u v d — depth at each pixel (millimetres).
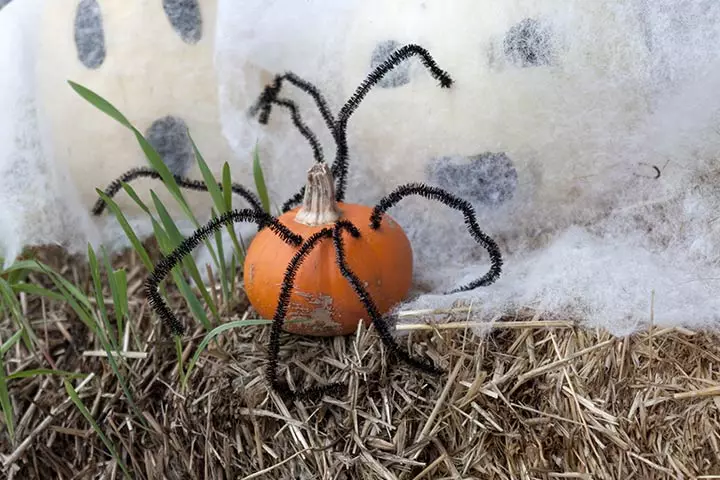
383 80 515
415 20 511
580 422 444
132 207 579
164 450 471
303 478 450
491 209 524
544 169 514
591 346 462
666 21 478
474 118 499
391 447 440
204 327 528
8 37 532
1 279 510
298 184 585
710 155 520
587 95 490
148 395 499
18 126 531
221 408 472
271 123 566
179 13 537
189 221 593
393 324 486
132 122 543
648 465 438
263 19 523
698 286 479
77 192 565
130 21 535
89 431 485
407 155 525
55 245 574
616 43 482
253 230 602
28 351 543
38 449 482
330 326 476
